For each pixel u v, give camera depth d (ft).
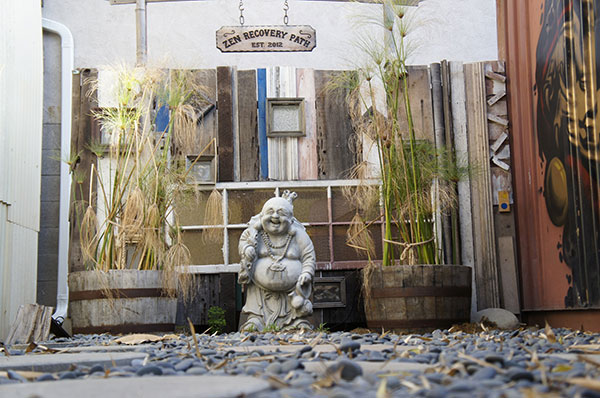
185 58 31.35
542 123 22.68
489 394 6.15
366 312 21.20
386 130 22.00
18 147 21.20
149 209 21.08
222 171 24.88
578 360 9.03
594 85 19.11
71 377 8.95
